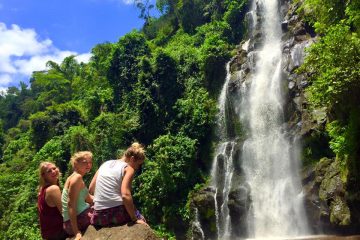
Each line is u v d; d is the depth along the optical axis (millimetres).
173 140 30734
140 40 41375
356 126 15773
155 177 28859
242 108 29328
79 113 46500
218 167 28594
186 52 36500
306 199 22000
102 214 5949
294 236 21703
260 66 29688
